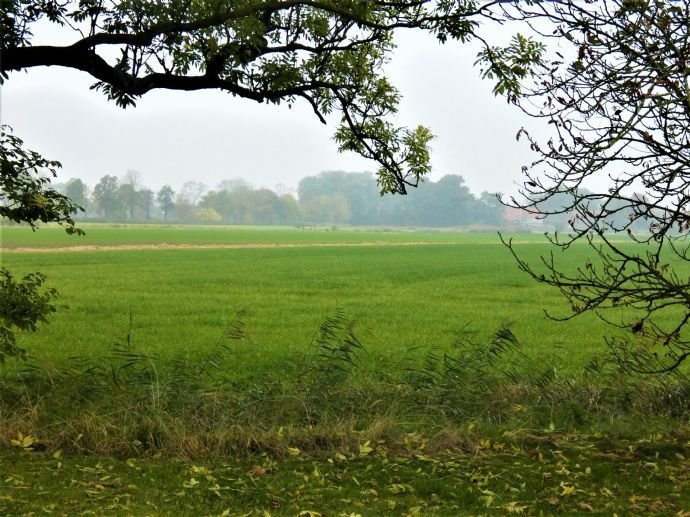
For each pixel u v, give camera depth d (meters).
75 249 81.25
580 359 17.28
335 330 22.47
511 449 9.12
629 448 9.00
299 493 7.54
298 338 20.77
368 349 18.67
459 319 26.48
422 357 17.28
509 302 33.69
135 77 10.77
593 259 72.00
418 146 14.67
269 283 42.62
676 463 8.47
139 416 9.44
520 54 10.97
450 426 9.66
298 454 8.85
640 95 6.03
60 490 7.45
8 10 9.73
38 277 10.41
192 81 11.45
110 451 8.82
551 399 11.11
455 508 7.19
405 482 7.94
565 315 28.25
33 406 9.85
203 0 10.82
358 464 8.50
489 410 10.66
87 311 27.00
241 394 10.91
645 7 6.32
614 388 11.48
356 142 15.00
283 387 11.08
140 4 10.55
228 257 71.50
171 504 7.22
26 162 9.74
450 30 11.63
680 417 10.55
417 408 10.59
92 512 6.82
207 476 7.95
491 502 7.30
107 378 10.96
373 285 42.62
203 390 10.62
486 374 11.88
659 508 7.10
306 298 33.97
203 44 11.54
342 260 69.88
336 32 12.65
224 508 7.15
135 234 130.12
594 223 6.50
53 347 18.05
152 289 37.31
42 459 8.48
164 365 15.66
